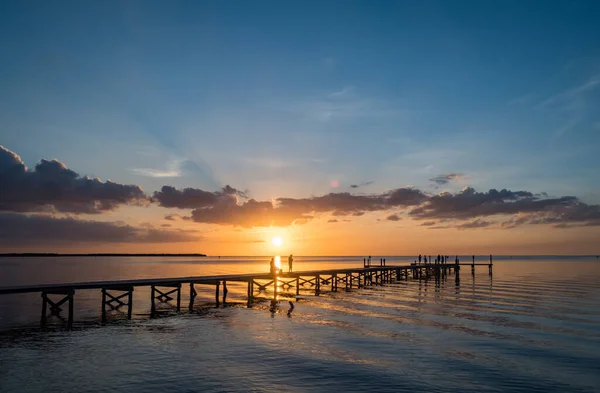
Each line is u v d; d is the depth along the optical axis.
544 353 19.45
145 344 21.02
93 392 14.32
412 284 60.66
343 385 15.18
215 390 14.59
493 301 37.84
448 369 17.08
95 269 108.62
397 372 16.66
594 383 15.53
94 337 22.64
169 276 74.50
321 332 23.91
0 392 14.29
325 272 52.16
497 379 15.91
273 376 16.09
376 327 25.34
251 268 119.12
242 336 22.88
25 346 20.55
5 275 74.62
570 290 48.03
